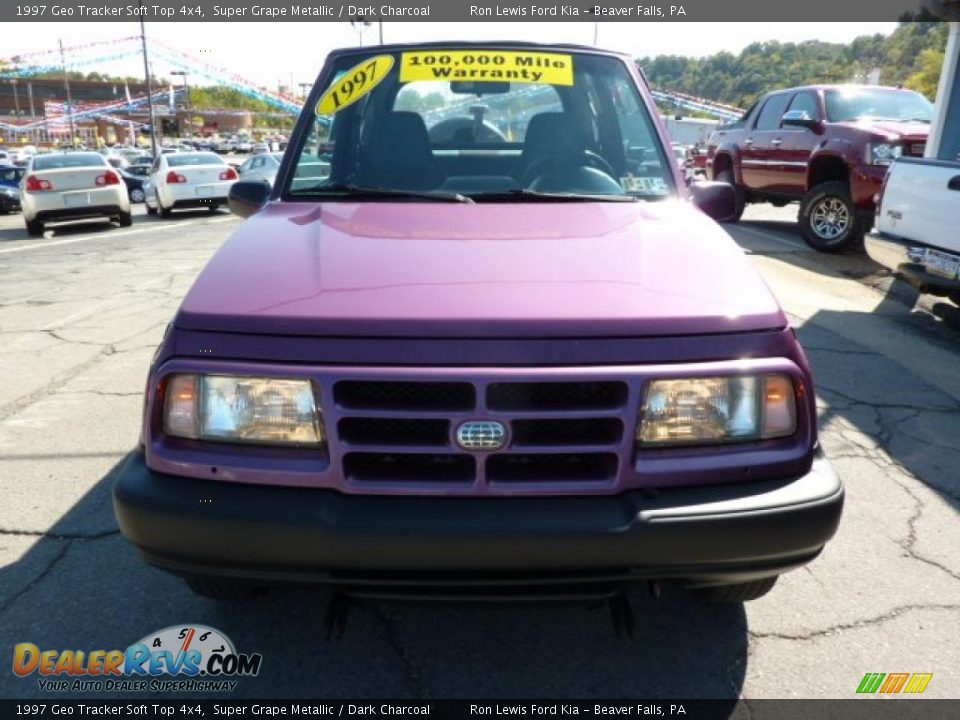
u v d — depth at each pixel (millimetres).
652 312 1726
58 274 8180
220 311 1765
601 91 3035
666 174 2820
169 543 1709
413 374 1624
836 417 3902
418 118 2996
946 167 5242
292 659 2150
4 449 3523
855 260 8156
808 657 2170
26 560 2611
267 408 1689
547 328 1669
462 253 2008
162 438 1758
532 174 2877
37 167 13094
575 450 1669
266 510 1660
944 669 2123
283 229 2285
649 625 2305
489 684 2068
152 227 13680
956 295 5406
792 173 9320
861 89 9211
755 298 1839
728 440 1734
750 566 1733
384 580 1686
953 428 3779
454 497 1678
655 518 1651
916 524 2881
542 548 1640
